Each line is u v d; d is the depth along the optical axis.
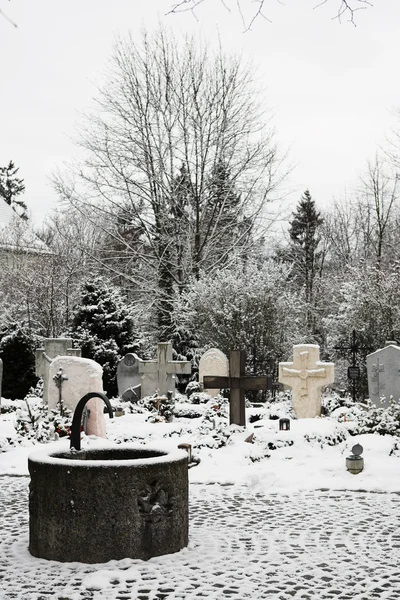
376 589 6.43
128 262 36.12
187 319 29.83
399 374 18.62
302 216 59.19
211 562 7.20
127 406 20.38
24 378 28.59
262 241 36.66
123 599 6.21
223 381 16.23
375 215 48.75
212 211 36.00
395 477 11.47
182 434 15.57
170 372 22.42
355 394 25.02
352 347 24.27
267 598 6.20
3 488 11.22
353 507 9.79
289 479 11.47
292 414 19.23
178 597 6.23
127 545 7.20
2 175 74.44
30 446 14.28
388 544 7.89
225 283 29.06
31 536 7.47
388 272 34.22
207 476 11.79
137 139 34.50
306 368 18.84
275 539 8.09
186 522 7.75
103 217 35.59
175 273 35.03
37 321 38.19
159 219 34.31
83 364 15.85
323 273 57.19
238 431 14.79
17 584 6.58
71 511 7.20
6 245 42.78
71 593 6.33
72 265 40.56
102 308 30.67
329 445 13.92
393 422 14.48
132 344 30.44
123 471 7.21
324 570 6.98
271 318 28.11
